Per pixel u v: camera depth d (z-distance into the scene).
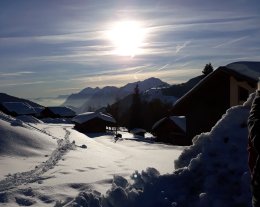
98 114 66.62
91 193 4.81
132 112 89.75
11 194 8.19
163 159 20.36
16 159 14.59
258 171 2.59
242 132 4.96
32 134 20.36
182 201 4.54
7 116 25.16
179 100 21.52
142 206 4.54
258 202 2.61
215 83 20.41
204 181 4.64
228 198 4.31
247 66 18.39
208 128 20.97
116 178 5.22
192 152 5.44
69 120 85.19
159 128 49.00
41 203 7.77
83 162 14.67
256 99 2.72
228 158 4.72
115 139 48.56
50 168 12.55
